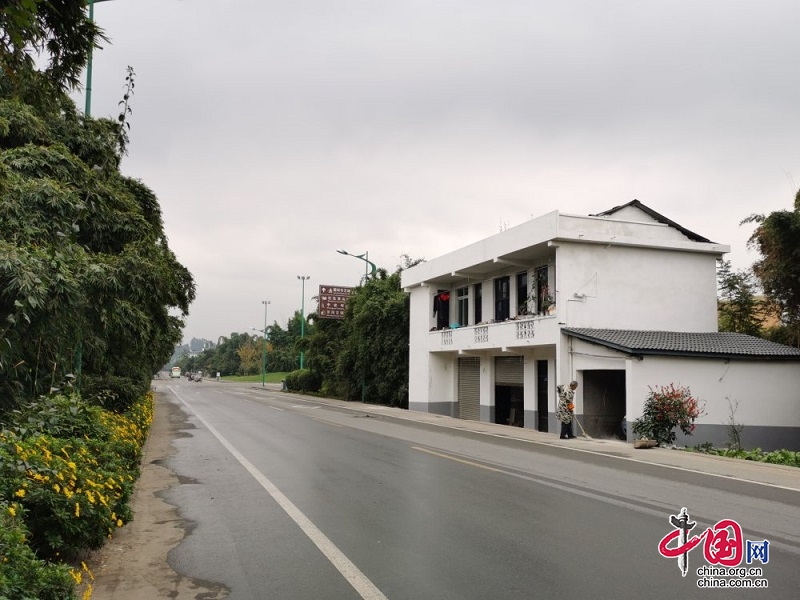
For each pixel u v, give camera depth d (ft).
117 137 44.06
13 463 18.37
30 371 28.91
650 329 72.90
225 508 29.07
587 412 69.62
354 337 132.77
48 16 19.43
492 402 90.99
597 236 70.69
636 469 41.27
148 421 59.06
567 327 69.92
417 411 104.01
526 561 20.81
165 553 22.25
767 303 80.07
